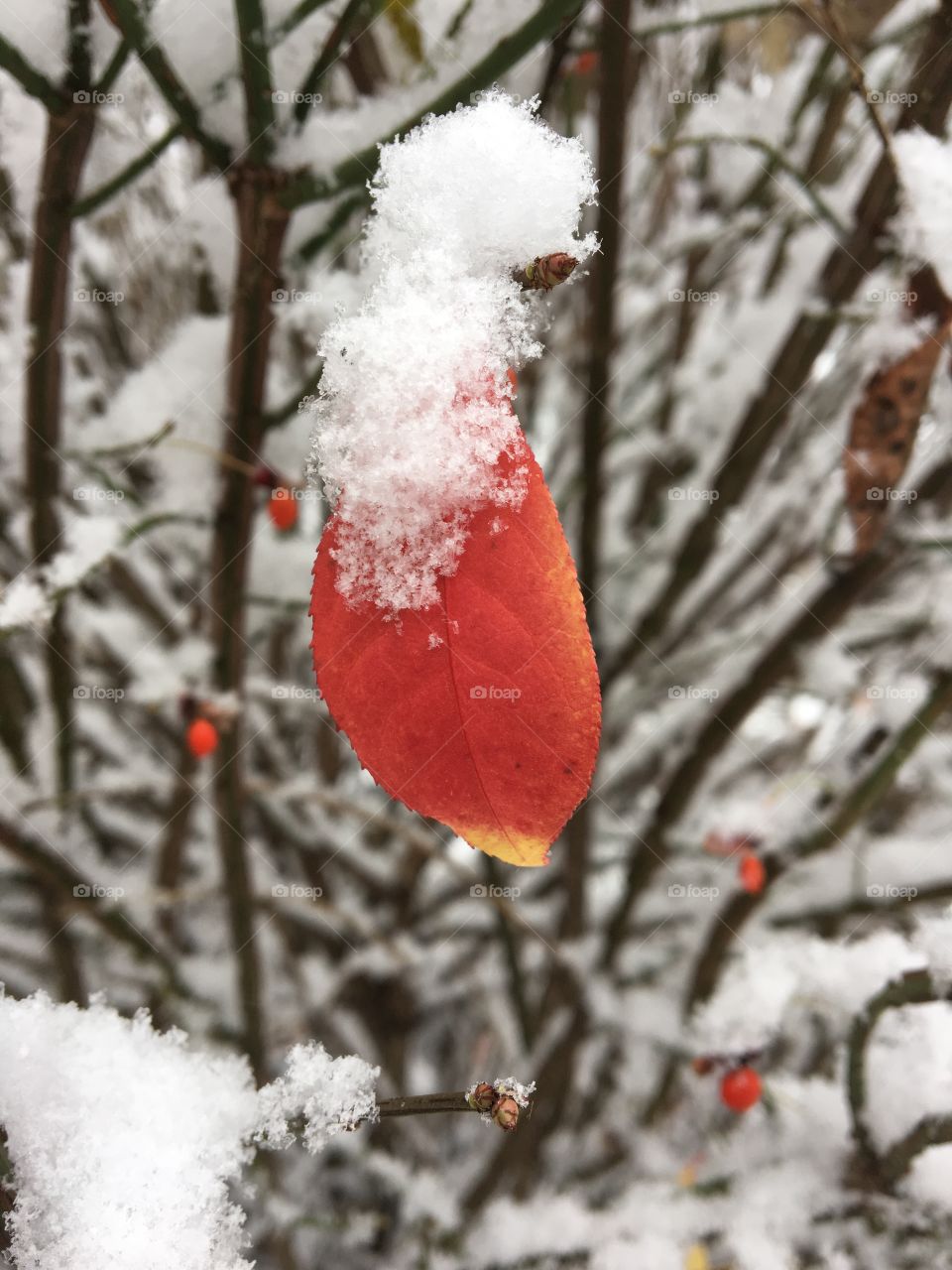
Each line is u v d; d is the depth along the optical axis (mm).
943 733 273
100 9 128
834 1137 188
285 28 115
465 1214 246
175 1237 93
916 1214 159
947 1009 163
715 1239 207
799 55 277
